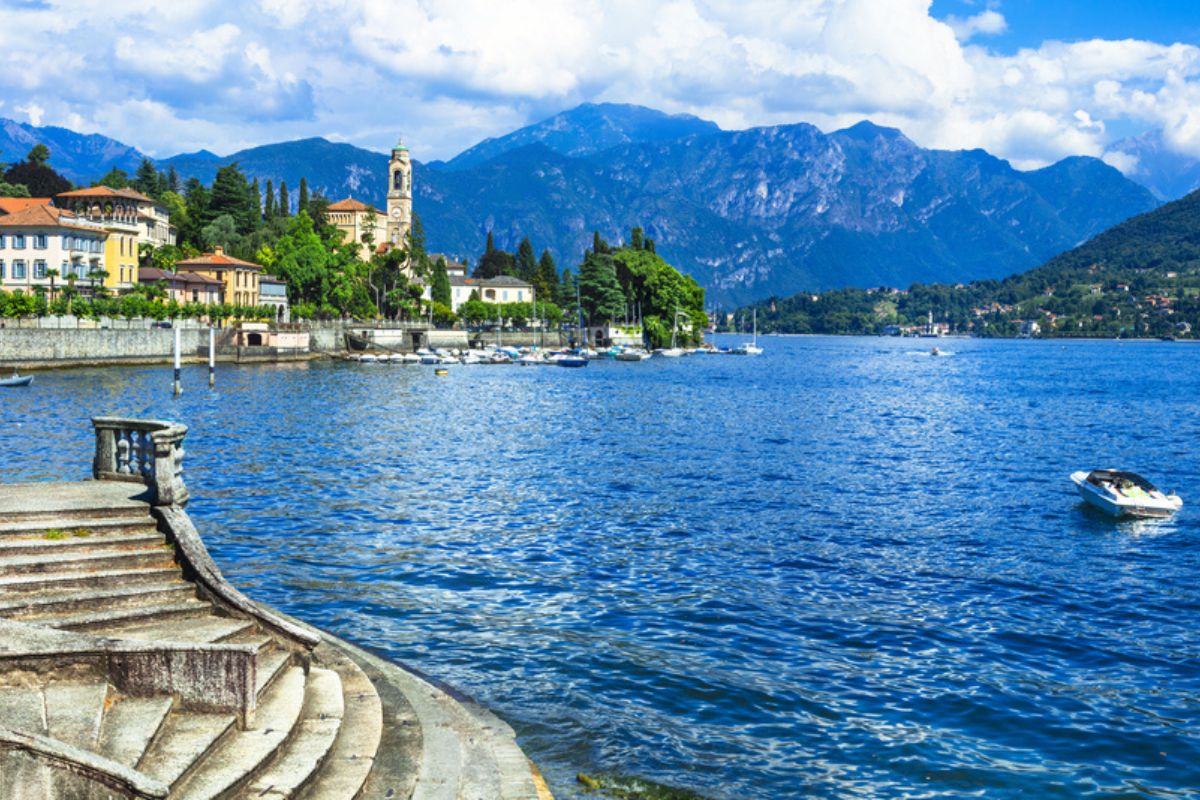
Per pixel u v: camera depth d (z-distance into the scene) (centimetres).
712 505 4859
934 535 4275
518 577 3322
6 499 2092
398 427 8356
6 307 12500
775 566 3603
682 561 3634
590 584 3259
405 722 1730
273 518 4216
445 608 2923
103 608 1739
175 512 2009
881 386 16238
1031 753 2039
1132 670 2567
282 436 7419
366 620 2781
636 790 1788
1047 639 2812
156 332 15175
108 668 1427
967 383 17688
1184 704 2327
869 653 2634
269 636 1769
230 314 17550
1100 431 9425
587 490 5228
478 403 11162
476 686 2286
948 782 1898
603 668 2434
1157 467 6925
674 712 2177
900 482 5856
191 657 1420
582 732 2042
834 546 3988
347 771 1438
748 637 2733
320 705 1625
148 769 1238
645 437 7975
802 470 6244
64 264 14800
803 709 2220
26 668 1402
